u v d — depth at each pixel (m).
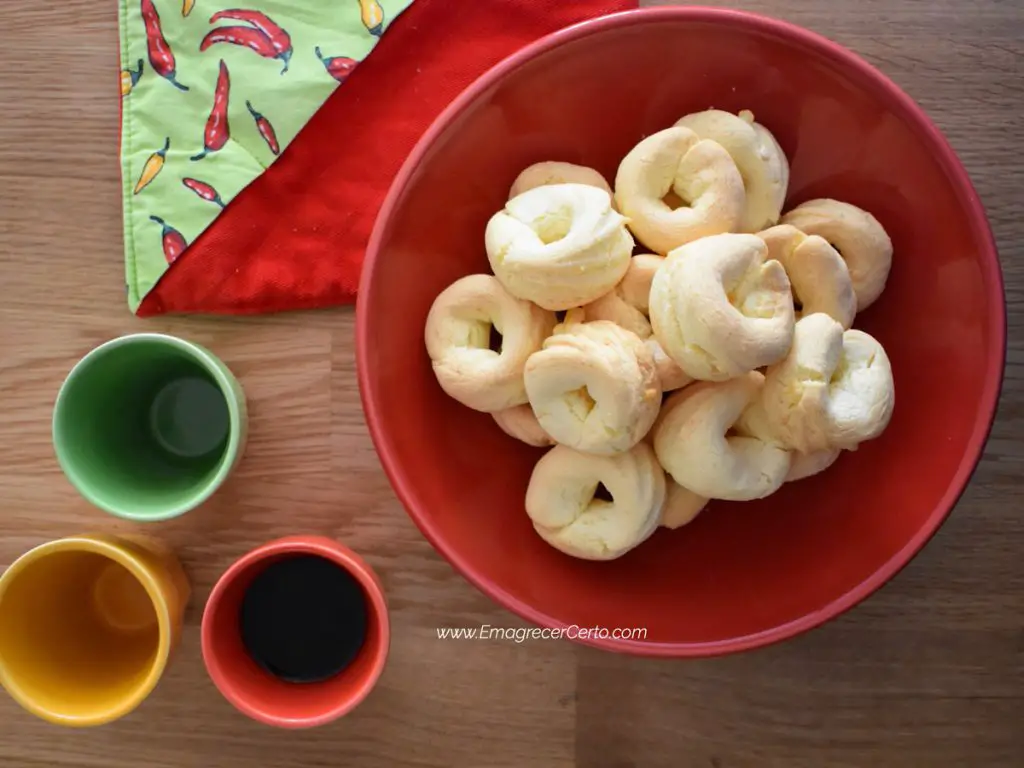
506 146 0.32
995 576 0.34
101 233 0.35
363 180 0.35
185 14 0.34
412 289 0.31
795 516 0.32
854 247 0.31
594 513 0.31
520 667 0.35
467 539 0.31
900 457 0.31
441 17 0.34
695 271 0.28
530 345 0.30
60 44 0.35
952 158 0.29
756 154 0.30
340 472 0.35
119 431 0.34
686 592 0.32
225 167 0.34
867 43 0.34
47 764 0.35
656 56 0.30
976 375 0.29
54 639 0.32
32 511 0.35
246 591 0.34
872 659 0.35
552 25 0.35
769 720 0.35
